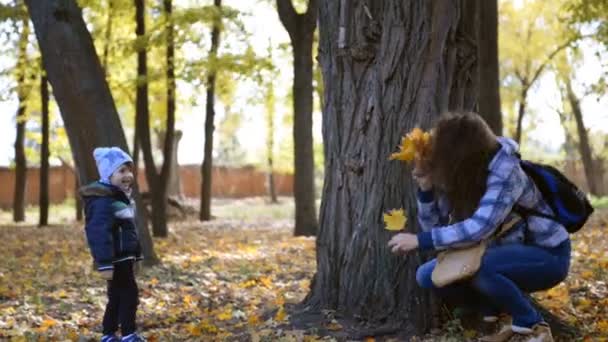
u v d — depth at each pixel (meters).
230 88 20.42
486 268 3.72
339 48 5.10
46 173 19.83
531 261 3.71
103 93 9.32
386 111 4.94
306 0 18.62
